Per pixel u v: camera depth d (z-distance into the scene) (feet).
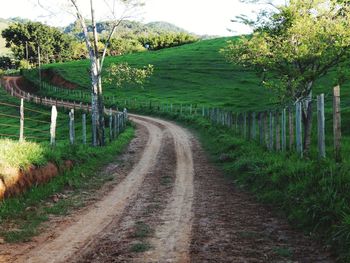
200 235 27.12
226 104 179.63
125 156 73.10
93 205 37.32
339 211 25.16
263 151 57.57
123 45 439.22
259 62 51.26
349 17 46.52
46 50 478.59
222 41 429.79
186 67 314.55
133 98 238.48
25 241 26.66
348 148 44.88
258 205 35.14
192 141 93.50
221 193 41.09
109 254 23.59
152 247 24.72
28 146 46.32
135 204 37.27
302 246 24.36
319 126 37.52
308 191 30.55
